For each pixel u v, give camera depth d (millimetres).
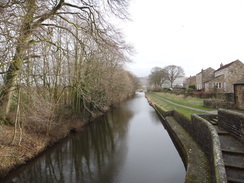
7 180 7230
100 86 18547
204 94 23078
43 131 11414
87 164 9406
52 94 11875
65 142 12477
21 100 8836
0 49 6254
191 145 9086
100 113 21594
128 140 13445
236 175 5027
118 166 9102
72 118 15938
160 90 62688
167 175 8039
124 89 29656
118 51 10289
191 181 5633
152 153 10742
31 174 8430
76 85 12430
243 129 6703
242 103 13977
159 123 19094
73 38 14211
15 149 8492
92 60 15273
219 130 8531
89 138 14062
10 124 10578
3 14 5836
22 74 8273
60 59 12250
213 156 5684
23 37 6902
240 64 26250
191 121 10750
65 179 7879
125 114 24719
